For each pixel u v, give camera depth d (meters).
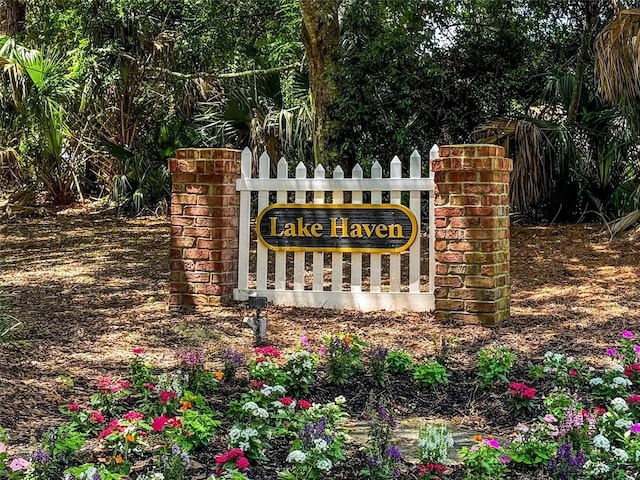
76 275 8.29
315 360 4.74
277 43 12.34
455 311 5.93
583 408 3.81
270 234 6.54
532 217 11.34
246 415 3.67
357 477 3.14
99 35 13.06
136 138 14.55
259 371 4.28
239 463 2.97
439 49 11.45
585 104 10.96
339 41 10.44
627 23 8.39
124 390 3.90
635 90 8.54
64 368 4.70
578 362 4.45
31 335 5.48
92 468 2.80
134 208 14.05
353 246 6.34
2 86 10.61
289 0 12.14
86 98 13.47
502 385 4.40
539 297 6.84
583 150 10.82
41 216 14.05
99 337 5.50
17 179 15.16
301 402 3.65
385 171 10.91
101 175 15.51
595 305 6.43
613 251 8.77
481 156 5.77
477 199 5.82
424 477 3.05
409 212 6.23
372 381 4.46
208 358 4.99
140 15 13.00
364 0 10.52
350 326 5.85
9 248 10.59
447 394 4.36
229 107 11.80
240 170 6.62
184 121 13.96
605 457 3.10
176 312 6.33
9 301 6.78
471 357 5.04
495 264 5.85
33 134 13.62
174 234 6.50
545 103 11.53
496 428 3.86
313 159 11.45
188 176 6.45
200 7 12.84
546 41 11.97
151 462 3.24
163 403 3.62
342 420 3.79
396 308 6.30
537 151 9.93
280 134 11.24
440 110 11.21
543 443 3.29
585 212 10.89
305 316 6.16
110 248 10.41
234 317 6.15
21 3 14.28
